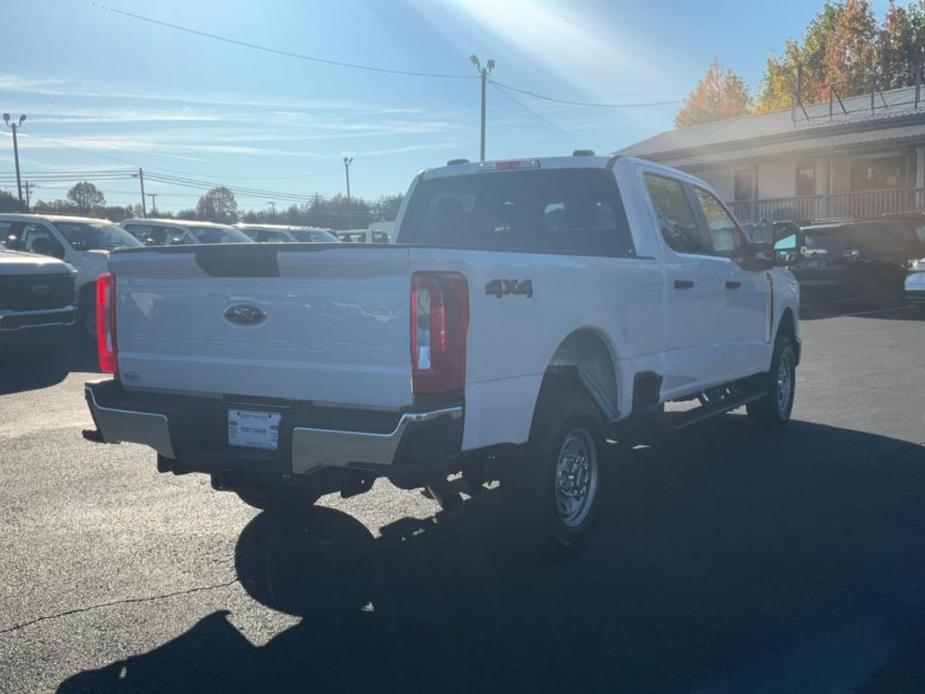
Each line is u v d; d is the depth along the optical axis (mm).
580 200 6719
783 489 6867
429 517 6207
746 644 4336
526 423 4973
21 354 14000
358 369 4535
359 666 4133
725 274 7531
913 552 5531
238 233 19719
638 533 5902
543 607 4762
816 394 10633
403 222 7383
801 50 55188
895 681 3986
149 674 4059
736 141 33938
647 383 6262
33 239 15492
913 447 8125
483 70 36031
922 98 32812
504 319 4742
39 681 3990
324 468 4680
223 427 4918
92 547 5586
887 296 21359
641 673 4059
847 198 31000
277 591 4953
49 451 7926
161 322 5145
